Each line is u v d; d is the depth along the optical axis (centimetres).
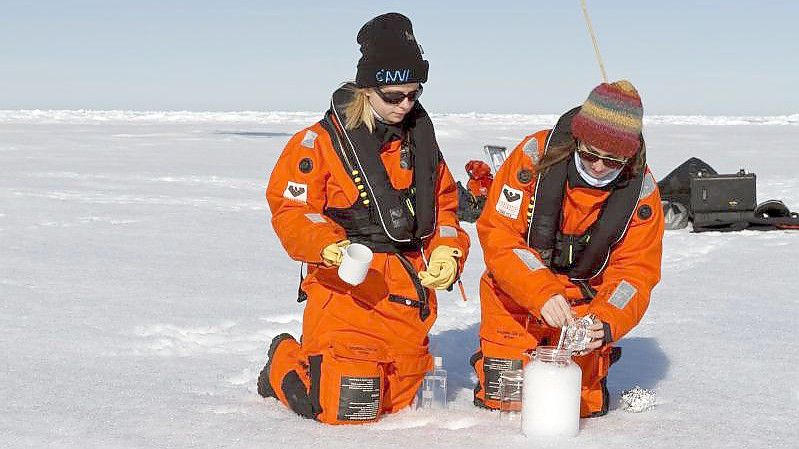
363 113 330
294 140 339
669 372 408
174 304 544
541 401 308
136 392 363
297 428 317
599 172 312
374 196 328
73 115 7112
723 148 2684
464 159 2088
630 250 332
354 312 328
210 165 1833
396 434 311
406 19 328
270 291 594
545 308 312
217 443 300
